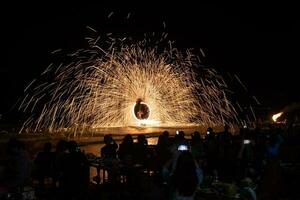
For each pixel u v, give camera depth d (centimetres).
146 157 1388
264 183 1205
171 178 836
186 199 814
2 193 1109
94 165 1356
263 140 1547
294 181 1374
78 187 1182
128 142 1459
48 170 1334
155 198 1065
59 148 1313
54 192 1274
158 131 3291
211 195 1175
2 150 1430
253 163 1479
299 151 1530
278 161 1242
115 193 1236
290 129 1967
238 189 1220
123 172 1254
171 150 1199
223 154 1516
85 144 2780
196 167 867
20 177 1161
